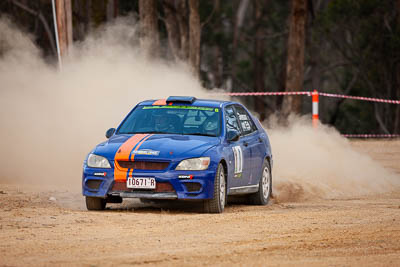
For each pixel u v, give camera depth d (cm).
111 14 12488
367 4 15888
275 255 2461
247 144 3978
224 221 3212
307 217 3394
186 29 14012
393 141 9644
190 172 3438
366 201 4359
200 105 3947
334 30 17338
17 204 3784
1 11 14362
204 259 2367
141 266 2252
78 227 2991
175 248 2552
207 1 17775
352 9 16012
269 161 4316
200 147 3547
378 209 3788
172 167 3447
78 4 12406
